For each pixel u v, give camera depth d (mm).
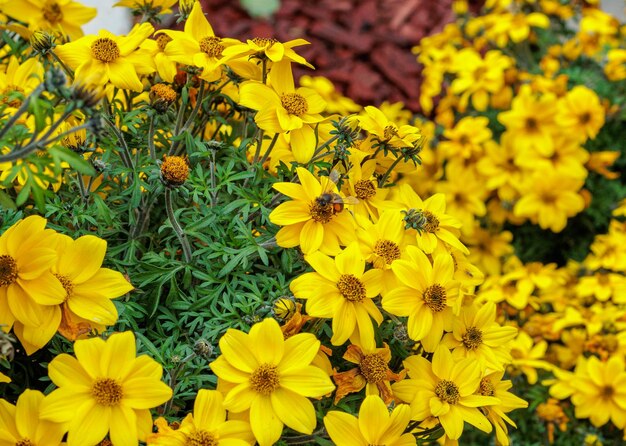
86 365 393
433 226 475
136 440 391
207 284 458
